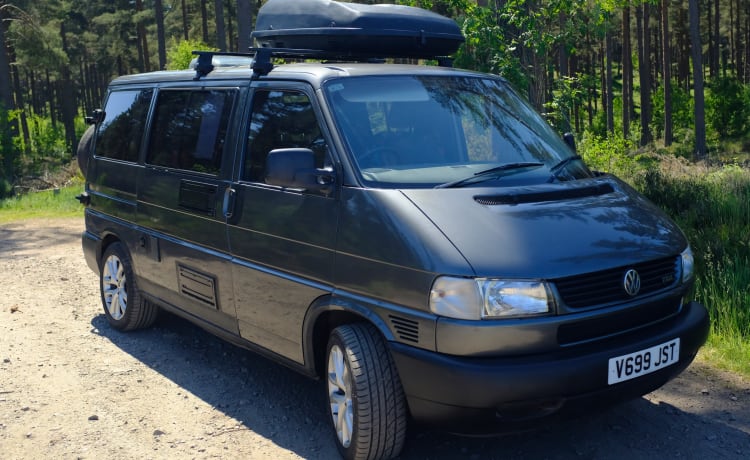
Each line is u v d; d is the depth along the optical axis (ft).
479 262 11.51
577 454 13.60
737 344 18.45
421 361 11.74
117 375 18.42
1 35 105.50
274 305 14.90
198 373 18.45
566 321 11.62
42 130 173.99
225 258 16.22
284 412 15.99
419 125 14.73
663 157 51.49
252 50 17.07
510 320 11.43
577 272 11.71
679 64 210.59
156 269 19.31
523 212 12.55
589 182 14.52
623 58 154.61
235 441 14.67
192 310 18.03
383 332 12.41
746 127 149.48
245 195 15.56
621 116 178.81
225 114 16.81
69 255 35.29
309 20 17.46
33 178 87.61
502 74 33.83
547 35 34.37
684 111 159.74
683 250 13.60
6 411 16.34
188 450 14.33
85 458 14.10
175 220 18.06
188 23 201.77
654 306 12.87
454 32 18.29
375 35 16.97
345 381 13.17
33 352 20.33
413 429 14.62
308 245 13.89
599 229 12.67
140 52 185.78
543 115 35.65
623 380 12.01
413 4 37.37
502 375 11.19
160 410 16.26
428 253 11.76
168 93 19.48
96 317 23.73
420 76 15.84
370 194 12.92
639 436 14.25
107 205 21.77
